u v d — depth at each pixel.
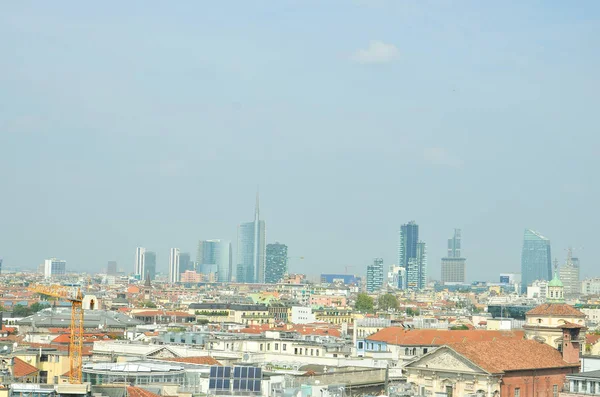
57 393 186.50
